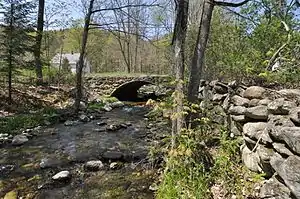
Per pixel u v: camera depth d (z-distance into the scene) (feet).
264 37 16.24
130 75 47.42
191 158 10.98
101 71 79.10
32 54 36.35
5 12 29.78
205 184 10.27
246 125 10.55
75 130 23.68
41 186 13.03
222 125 13.57
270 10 17.08
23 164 15.94
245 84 12.75
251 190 9.07
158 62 60.08
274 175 8.09
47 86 39.06
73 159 16.53
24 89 35.19
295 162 6.61
